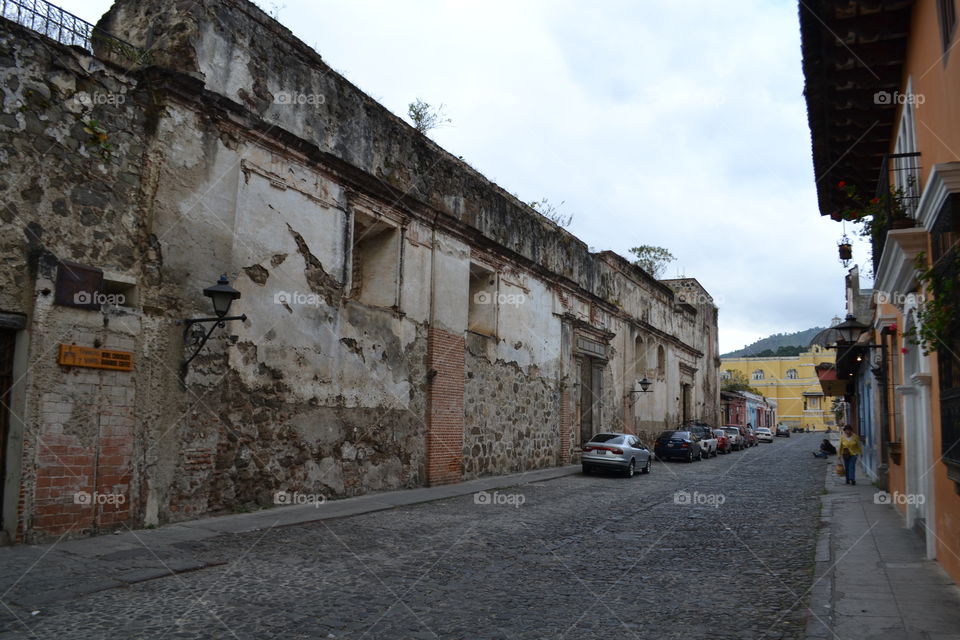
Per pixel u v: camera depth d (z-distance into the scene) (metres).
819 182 13.34
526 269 22.89
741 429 45.78
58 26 9.66
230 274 11.81
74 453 9.20
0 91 8.73
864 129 11.30
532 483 19.31
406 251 16.78
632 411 32.22
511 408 21.59
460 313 18.89
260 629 5.78
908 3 8.52
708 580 7.89
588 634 5.84
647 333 35.84
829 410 89.31
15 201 8.80
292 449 12.98
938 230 6.64
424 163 17.55
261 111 12.60
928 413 8.79
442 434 17.73
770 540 10.59
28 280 8.88
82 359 9.34
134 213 10.31
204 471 11.10
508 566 8.48
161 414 10.41
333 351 14.19
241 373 11.92
